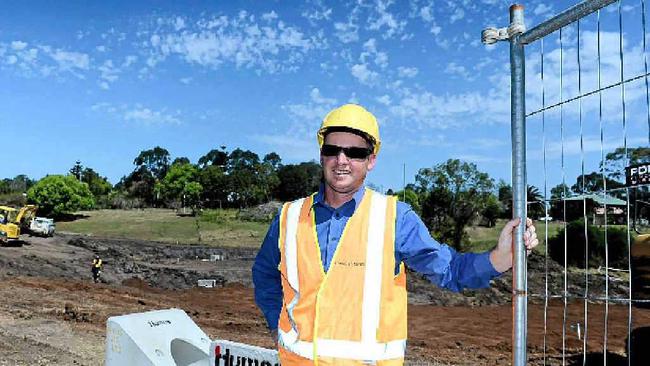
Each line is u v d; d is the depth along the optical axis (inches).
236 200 4072.3
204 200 4037.9
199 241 2247.8
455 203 1499.8
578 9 91.2
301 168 4249.5
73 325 536.4
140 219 2994.6
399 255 98.4
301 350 97.1
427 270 99.0
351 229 97.9
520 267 96.0
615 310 731.4
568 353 492.7
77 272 1150.3
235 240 2308.1
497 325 713.0
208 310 752.3
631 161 95.1
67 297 735.1
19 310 603.2
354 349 94.3
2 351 406.3
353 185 99.1
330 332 95.2
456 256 99.7
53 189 2967.5
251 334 576.7
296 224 102.7
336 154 98.7
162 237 2362.2
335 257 97.1
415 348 536.1
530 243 96.7
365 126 99.3
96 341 471.8
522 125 99.5
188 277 1178.0
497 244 97.0
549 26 95.4
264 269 112.3
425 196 1531.7
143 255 1658.5
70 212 3043.8
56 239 1689.2
